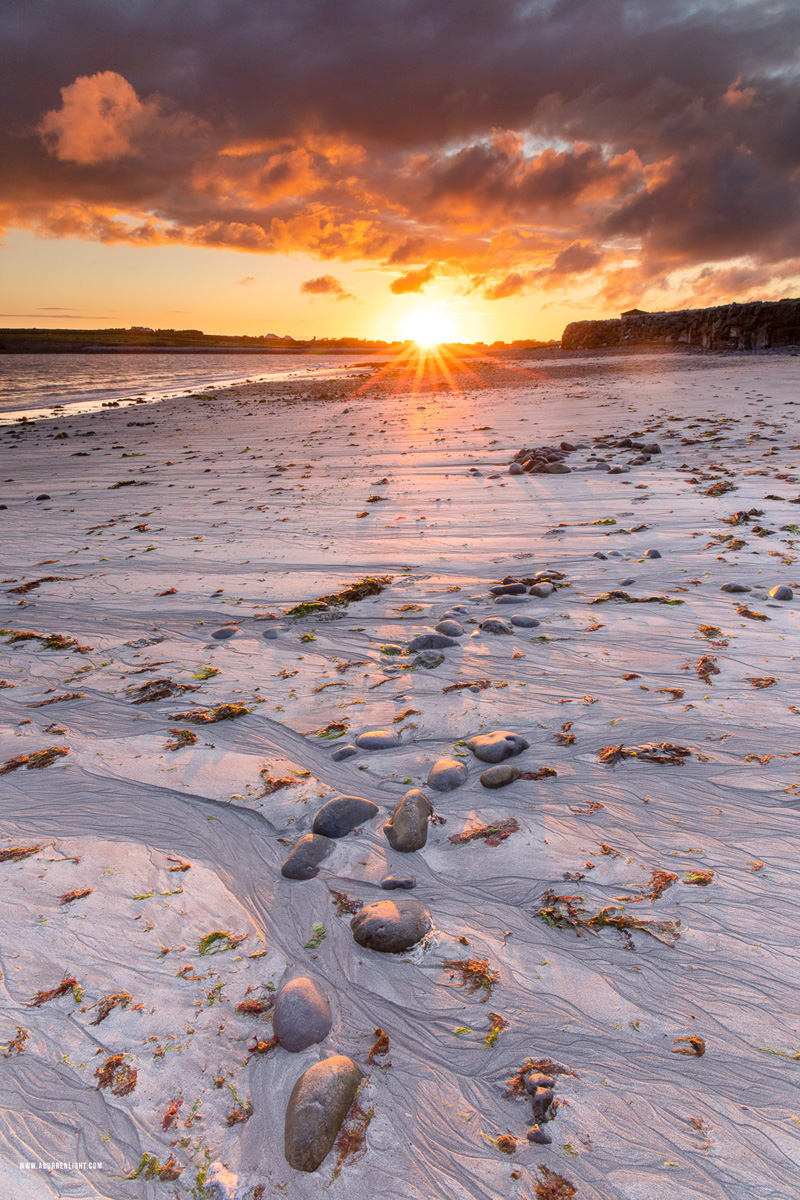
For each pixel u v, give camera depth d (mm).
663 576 6262
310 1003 2250
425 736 3949
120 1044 2197
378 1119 1944
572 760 3625
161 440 18906
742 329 41156
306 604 6145
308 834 3156
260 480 12430
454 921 2664
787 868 2809
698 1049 2100
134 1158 1867
